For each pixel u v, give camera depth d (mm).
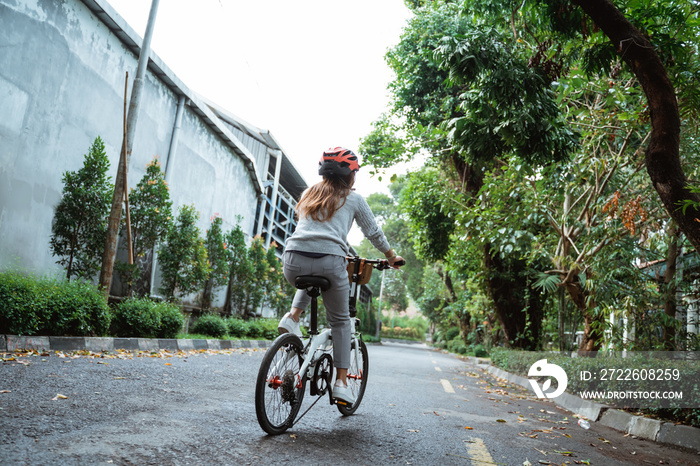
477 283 14859
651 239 8227
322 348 3426
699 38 4910
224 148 14086
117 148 9047
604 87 6891
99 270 8156
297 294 3404
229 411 3570
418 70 13211
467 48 4531
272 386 3014
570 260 8781
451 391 7027
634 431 5125
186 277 9969
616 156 7734
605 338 7172
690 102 4953
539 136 4746
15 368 4293
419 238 16188
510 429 4348
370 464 2666
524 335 12758
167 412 3297
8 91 6617
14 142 6746
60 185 7539
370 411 4344
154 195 8961
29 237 7031
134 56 9297
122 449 2375
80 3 7781
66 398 3344
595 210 8109
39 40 7070
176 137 11031
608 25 4297
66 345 6273
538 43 5457
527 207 8703
